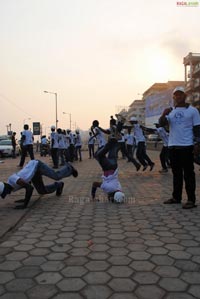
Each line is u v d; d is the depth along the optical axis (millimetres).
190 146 5934
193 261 3477
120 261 3504
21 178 6000
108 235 4406
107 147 6684
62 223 5039
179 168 6273
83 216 5465
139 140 11898
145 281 3031
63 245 4035
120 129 10883
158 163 15672
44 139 27391
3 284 3025
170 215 5426
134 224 4922
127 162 17125
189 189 5949
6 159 22438
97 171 12875
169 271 3236
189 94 66438
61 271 3281
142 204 6367
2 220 5145
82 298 2752
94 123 11562
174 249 3836
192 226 4762
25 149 14758
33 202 6574
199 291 2832
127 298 2732
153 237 4285
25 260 3576
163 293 2807
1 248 3959
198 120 5938
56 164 14656
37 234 4496
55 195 7441
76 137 19078
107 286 2949
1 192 5945
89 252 3783
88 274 3201
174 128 6074
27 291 2889
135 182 9391
